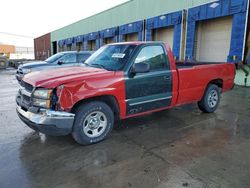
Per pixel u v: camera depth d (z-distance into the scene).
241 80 10.62
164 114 5.64
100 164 3.16
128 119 5.23
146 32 16.17
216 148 3.65
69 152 3.53
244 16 9.86
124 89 3.97
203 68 5.30
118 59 4.26
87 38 25.64
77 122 3.59
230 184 2.67
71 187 2.64
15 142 3.92
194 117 5.39
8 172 2.95
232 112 5.86
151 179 2.78
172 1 13.82
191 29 12.70
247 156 3.36
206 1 11.66
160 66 4.52
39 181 2.76
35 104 3.47
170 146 3.74
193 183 2.69
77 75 3.64
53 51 38.44
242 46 10.16
